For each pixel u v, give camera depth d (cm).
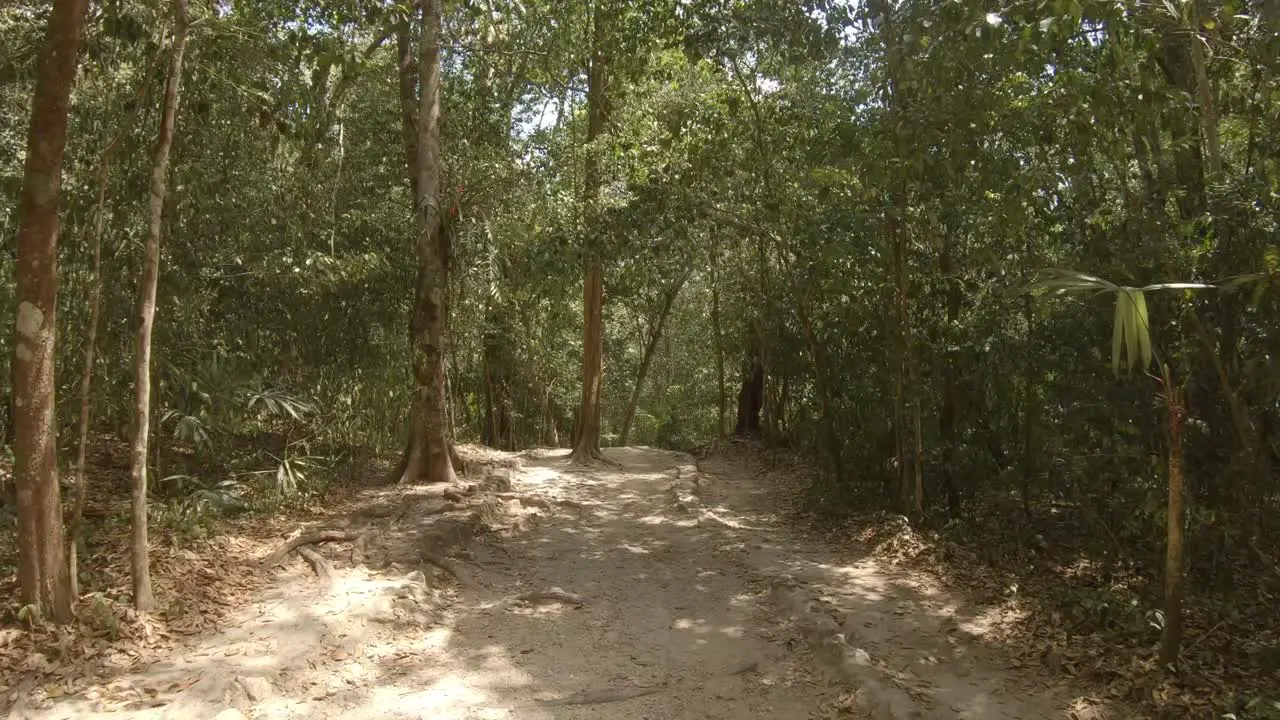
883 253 764
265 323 962
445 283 1124
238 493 829
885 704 451
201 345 860
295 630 541
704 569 775
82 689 453
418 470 1059
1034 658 517
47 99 488
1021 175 639
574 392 2156
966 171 711
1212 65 664
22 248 496
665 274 1441
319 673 502
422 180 1039
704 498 1150
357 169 1109
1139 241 599
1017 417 793
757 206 981
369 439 1156
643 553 834
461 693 489
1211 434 601
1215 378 590
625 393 2572
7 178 756
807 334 988
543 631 602
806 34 792
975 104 640
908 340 800
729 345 1744
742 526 943
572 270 1088
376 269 1004
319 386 1010
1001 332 760
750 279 1409
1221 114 660
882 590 671
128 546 655
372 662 530
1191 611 550
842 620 596
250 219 889
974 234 785
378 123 1122
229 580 637
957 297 831
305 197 973
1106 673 479
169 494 796
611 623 621
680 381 2553
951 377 813
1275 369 517
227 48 698
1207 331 569
